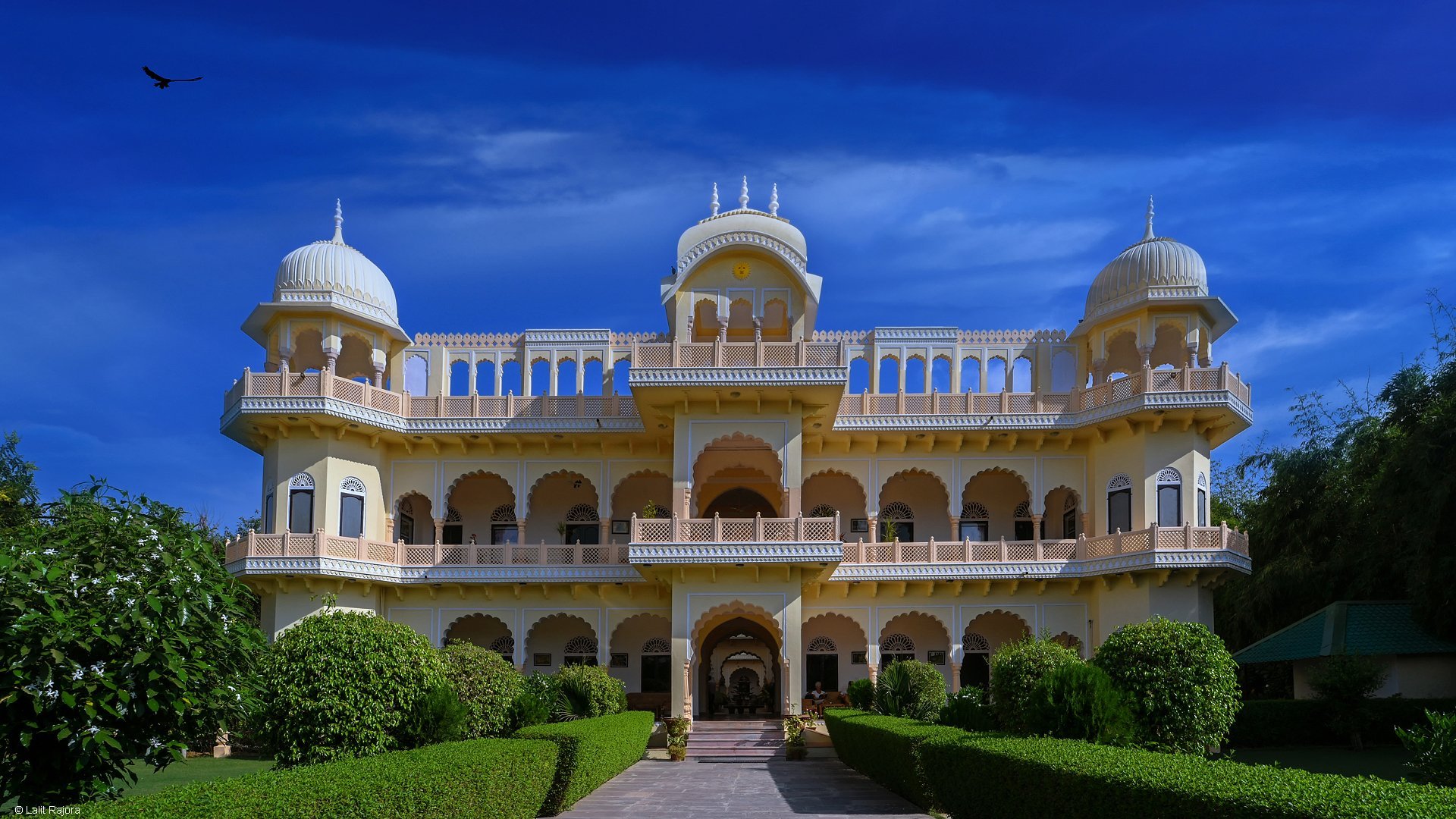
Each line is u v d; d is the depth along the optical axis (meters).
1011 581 32.38
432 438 33.09
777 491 34.66
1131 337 33.75
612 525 34.78
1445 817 7.11
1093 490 32.97
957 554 32.56
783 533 28.67
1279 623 36.44
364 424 31.55
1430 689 29.50
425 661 15.63
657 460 33.72
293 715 14.54
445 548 32.69
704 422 29.86
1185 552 29.81
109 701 10.29
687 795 18.92
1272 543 38.03
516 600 33.25
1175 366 33.75
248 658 12.08
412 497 35.16
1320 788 8.59
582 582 32.38
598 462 33.81
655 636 34.09
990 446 33.66
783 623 28.84
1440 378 31.14
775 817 15.97
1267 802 8.13
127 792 18.83
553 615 33.38
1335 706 27.88
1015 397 32.91
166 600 11.02
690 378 28.67
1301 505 37.19
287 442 31.31
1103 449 32.59
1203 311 31.34
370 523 32.47
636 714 25.14
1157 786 9.38
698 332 33.88
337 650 14.95
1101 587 32.12
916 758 16.42
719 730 28.12
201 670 11.03
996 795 12.85
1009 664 17.20
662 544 28.64
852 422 32.69
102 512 11.55
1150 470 31.00
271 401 30.23
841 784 20.53
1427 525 28.61
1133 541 30.55
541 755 15.45
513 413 33.00
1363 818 7.28
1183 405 30.19
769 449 32.38
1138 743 15.55
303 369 34.22
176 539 11.84
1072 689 14.65
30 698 9.89
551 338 34.06
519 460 33.81
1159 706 16.00
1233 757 25.84
